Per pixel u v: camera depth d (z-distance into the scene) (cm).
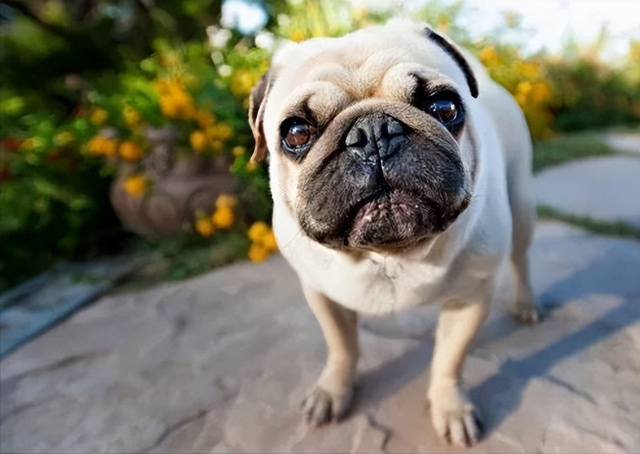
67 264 84
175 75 85
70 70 118
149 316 62
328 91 28
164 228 82
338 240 29
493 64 120
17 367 55
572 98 160
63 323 64
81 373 53
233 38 117
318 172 27
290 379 47
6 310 69
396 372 46
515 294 52
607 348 46
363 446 39
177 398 47
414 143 26
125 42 122
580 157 117
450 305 38
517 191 45
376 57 30
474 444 38
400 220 27
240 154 75
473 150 32
